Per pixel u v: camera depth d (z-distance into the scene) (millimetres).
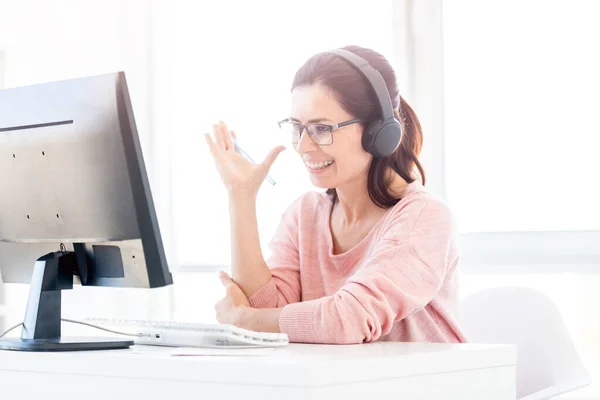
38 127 1420
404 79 2848
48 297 1449
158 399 1157
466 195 2781
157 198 3248
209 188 3180
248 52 3141
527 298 2016
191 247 3188
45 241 1489
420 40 2848
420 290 1604
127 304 3230
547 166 2682
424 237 1642
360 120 1698
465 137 2793
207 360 1129
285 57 3074
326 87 1695
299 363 1079
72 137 1374
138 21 3322
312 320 1520
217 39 3195
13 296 3395
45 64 3461
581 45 2656
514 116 2732
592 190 2619
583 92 2646
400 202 1729
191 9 3248
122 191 1348
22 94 1437
